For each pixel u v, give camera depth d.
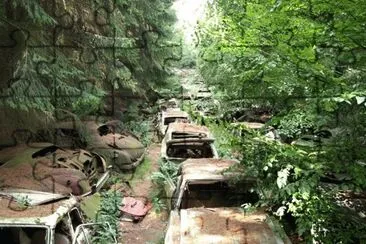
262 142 5.25
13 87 8.53
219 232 4.88
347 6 3.33
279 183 4.16
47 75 9.46
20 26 8.52
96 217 7.10
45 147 8.43
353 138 4.07
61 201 5.51
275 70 4.22
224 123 6.16
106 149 11.01
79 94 10.63
